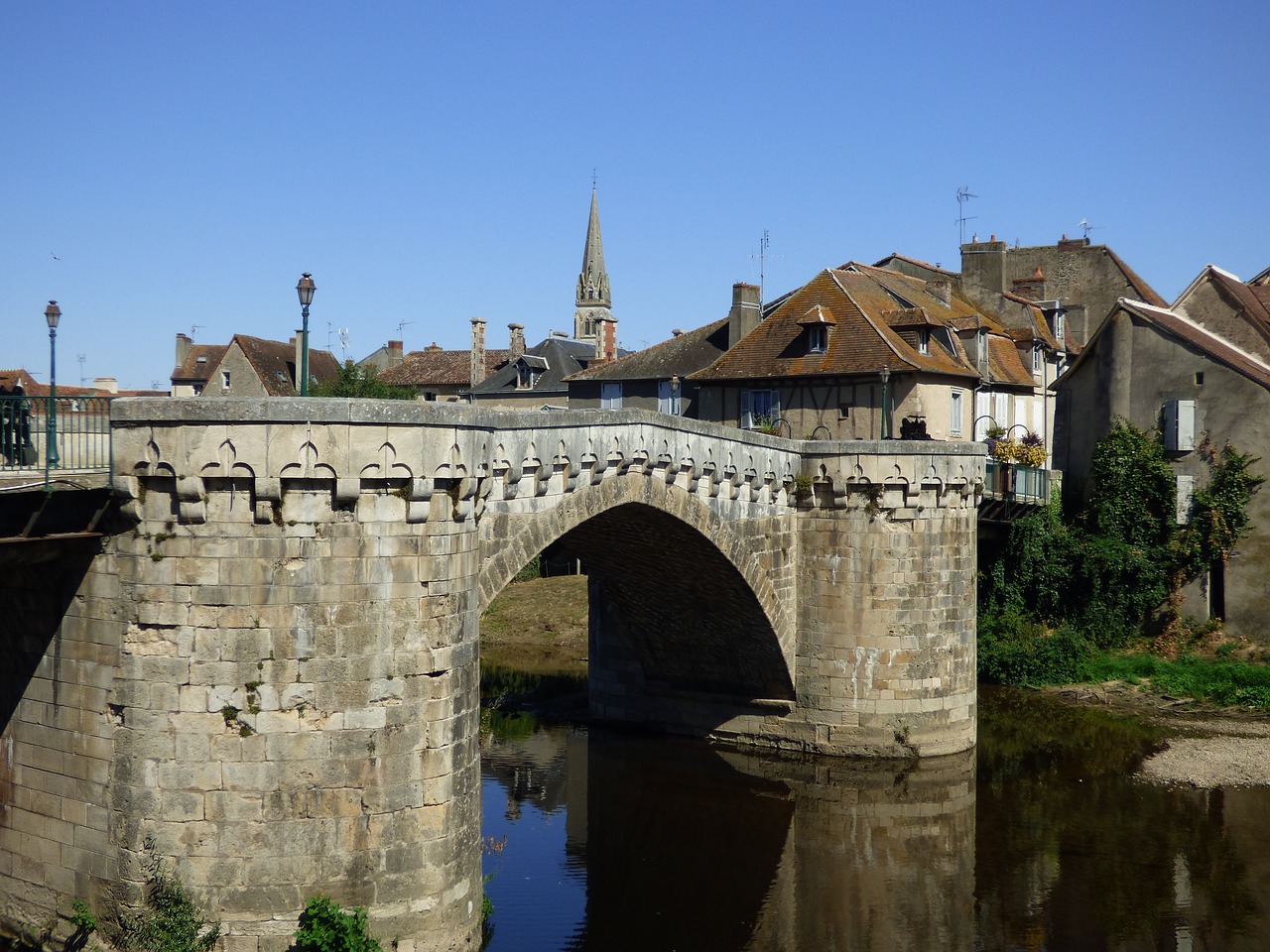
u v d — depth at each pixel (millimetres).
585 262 107625
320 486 13328
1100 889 19391
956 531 26344
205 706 13289
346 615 13477
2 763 15094
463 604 14445
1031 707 31453
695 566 23469
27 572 14625
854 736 25719
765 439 23797
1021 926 18031
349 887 13516
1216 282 38906
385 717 13672
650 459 19672
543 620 41875
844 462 25266
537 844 21625
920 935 17844
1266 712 30422
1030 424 43219
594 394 46438
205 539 13281
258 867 13305
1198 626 34656
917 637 25688
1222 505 34312
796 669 26156
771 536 24750
